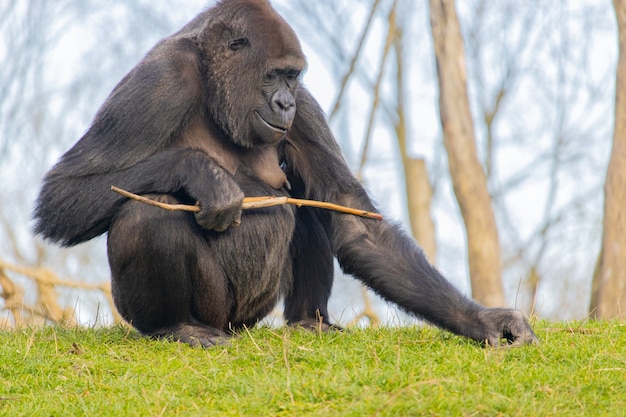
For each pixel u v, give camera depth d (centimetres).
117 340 1227
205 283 1198
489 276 2992
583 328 1284
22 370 1082
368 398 908
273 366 1060
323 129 1309
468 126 3008
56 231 1202
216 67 1251
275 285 1275
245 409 920
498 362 1030
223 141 1269
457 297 1163
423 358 1074
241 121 1245
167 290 1180
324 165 1291
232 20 1256
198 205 1134
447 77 3000
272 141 1248
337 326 1302
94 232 1209
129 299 1193
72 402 980
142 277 1170
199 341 1176
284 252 1263
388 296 1198
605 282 2561
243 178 1253
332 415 884
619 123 2628
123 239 1156
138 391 999
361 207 1270
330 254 1336
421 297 1171
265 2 1277
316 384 954
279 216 1241
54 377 1061
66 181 1195
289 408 916
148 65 1216
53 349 1168
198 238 1178
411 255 1215
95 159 1188
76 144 1223
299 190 1341
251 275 1235
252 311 1291
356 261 1226
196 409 925
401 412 889
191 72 1236
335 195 1282
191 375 1031
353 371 1005
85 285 2516
